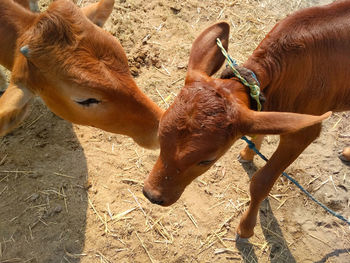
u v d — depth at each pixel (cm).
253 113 48
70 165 84
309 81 60
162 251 74
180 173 50
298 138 62
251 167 87
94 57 58
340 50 60
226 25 55
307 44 57
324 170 87
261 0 121
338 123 95
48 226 76
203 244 76
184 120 46
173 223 78
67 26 58
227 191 83
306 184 85
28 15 65
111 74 59
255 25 114
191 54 54
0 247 73
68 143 87
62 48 58
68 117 68
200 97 47
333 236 79
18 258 72
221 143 47
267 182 67
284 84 59
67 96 61
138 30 108
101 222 77
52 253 73
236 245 76
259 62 56
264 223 79
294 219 80
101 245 74
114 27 107
